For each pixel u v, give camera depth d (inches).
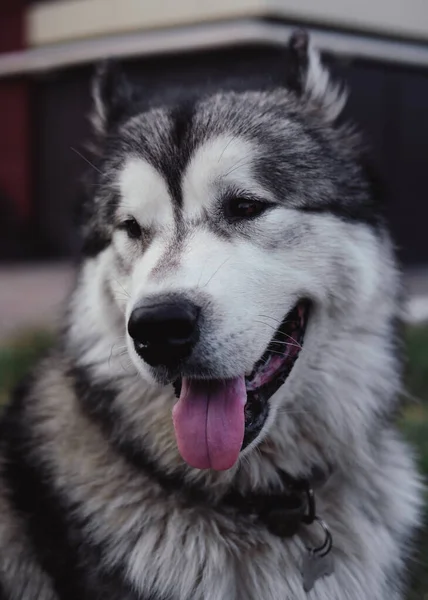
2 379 53.4
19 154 127.2
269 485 24.1
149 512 23.4
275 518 23.3
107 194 26.0
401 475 26.0
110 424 24.4
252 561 23.0
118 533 23.2
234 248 23.5
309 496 23.9
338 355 24.8
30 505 24.8
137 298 21.8
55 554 24.0
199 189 24.1
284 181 24.4
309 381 24.6
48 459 24.7
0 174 130.5
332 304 24.7
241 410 22.5
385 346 25.7
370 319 25.2
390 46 98.1
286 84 27.5
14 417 27.0
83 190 28.4
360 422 24.9
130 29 108.1
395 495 25.5
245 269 23.2
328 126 26.7
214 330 21.8
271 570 23.0
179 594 22.6
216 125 24.8
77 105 118.3
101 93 29.0
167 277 22.1
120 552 23.1
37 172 126.3
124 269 24.8
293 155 24.9
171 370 21.9
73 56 112.2
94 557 23.3
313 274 24.3
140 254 24.5
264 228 24.0
